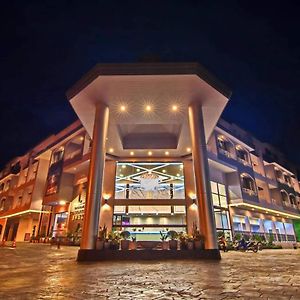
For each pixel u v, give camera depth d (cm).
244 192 2589
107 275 588
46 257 1207
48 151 3297
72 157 2880
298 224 3856
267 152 3644
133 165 2331
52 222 3014
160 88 1300
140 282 488
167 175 2289
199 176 1223
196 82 1262
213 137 2505
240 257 1228
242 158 2906
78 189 2809
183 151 2203
